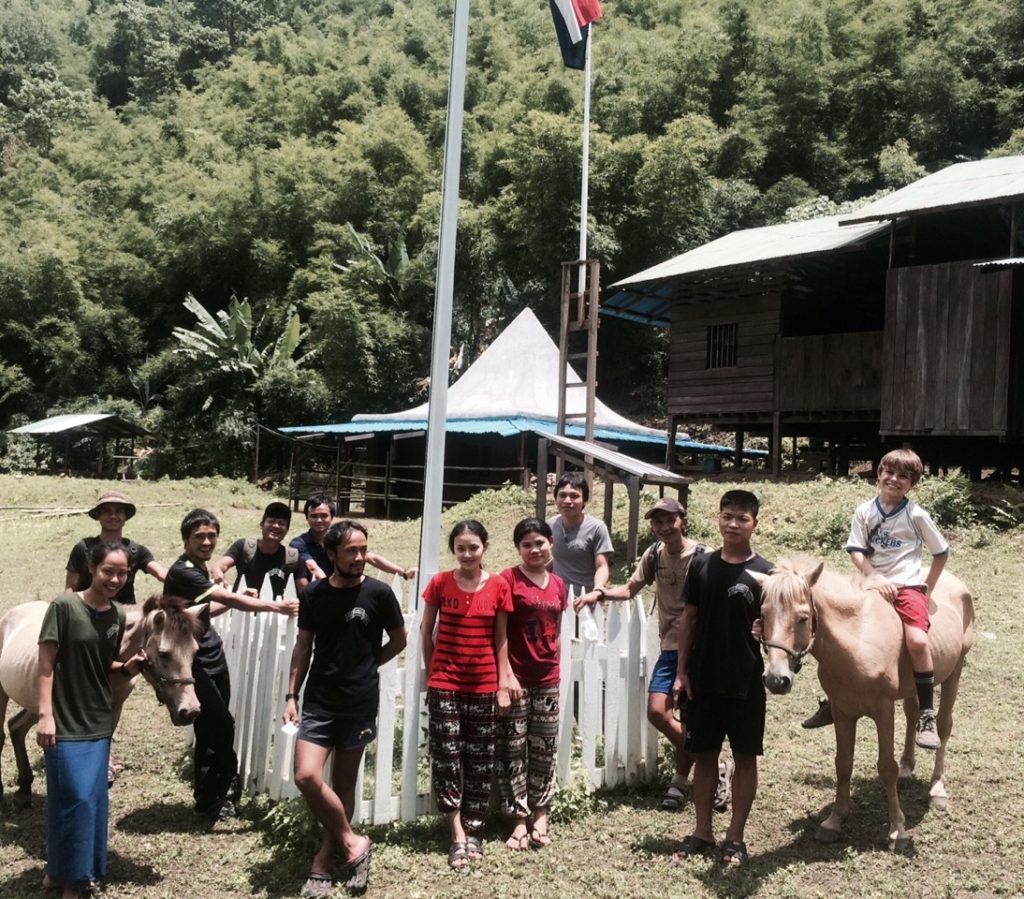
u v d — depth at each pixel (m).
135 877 4.47
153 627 4.46
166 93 69.06
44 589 12.38
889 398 16.02
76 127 61.72
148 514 21.28
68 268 41.94
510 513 16.72
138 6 78.62
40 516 21.36
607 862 4.63
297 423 36.00
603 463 12.48
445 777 4.67
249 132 52.91
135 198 49.22
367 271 37.00
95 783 4.22
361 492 28.19
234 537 17.38
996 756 6.05
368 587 4.55
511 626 4.98
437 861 4.59
